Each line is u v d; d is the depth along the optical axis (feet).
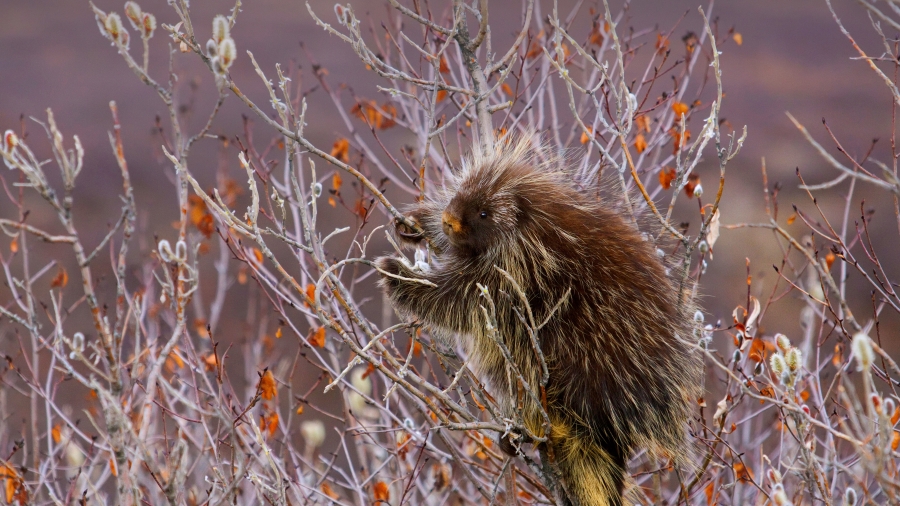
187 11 17.70
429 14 27.55
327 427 37.99
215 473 20.68
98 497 20.88
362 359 19.26
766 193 20.42
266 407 26.48
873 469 13.65
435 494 27.30
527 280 22.86
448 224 22.77
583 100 30.14
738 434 29.32
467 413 19.42
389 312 31.24
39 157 71.87
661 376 22.31
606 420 22.21
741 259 56.54
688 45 28.25
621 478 22.41
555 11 19.08
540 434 22.13
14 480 22.03
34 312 21.02
